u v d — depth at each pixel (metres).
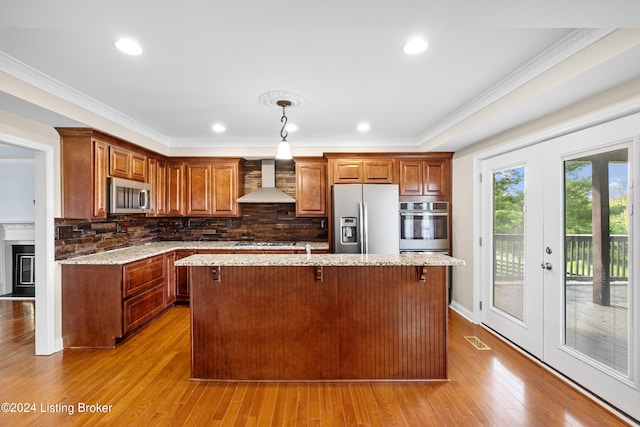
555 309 2.59
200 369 2.51
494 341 3.21
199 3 1.31
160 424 1.98
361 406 2.16
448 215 4.37
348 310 2.50
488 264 3.57
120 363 2.80
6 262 5.20
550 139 2.63
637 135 1.92
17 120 2.66
